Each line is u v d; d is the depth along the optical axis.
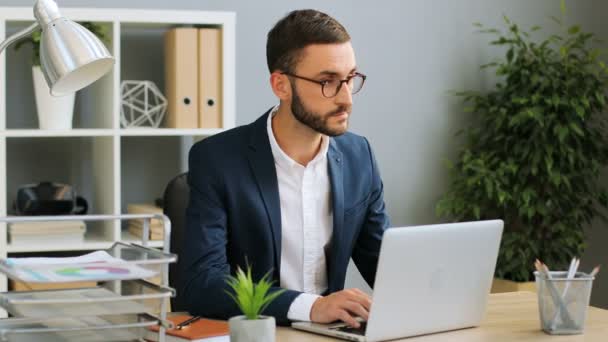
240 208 2.09
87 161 3.82
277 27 2.07
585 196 4.26
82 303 1.48
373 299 1.72
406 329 1.79
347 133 2.27
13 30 3.63
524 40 4.57
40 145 3.76
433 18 4.39
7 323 1.50
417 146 4.39
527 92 4.15
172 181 2.43
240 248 2.12
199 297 1.95
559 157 4.14
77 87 1.61
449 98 4.44
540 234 4.16
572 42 4.64
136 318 1.52
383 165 4.34
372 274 2.29
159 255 1.50
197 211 2.08
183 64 3.52
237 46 4.03
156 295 1.42
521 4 4.57
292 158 2.14
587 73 4.17
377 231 2.27
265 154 2.12
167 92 3.65
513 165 4.07
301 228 2.15
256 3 4.05
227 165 2.10
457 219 4.41
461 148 4.39
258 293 1.55
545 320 1.87
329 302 1.85
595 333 1.87
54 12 1.58
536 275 1.89
